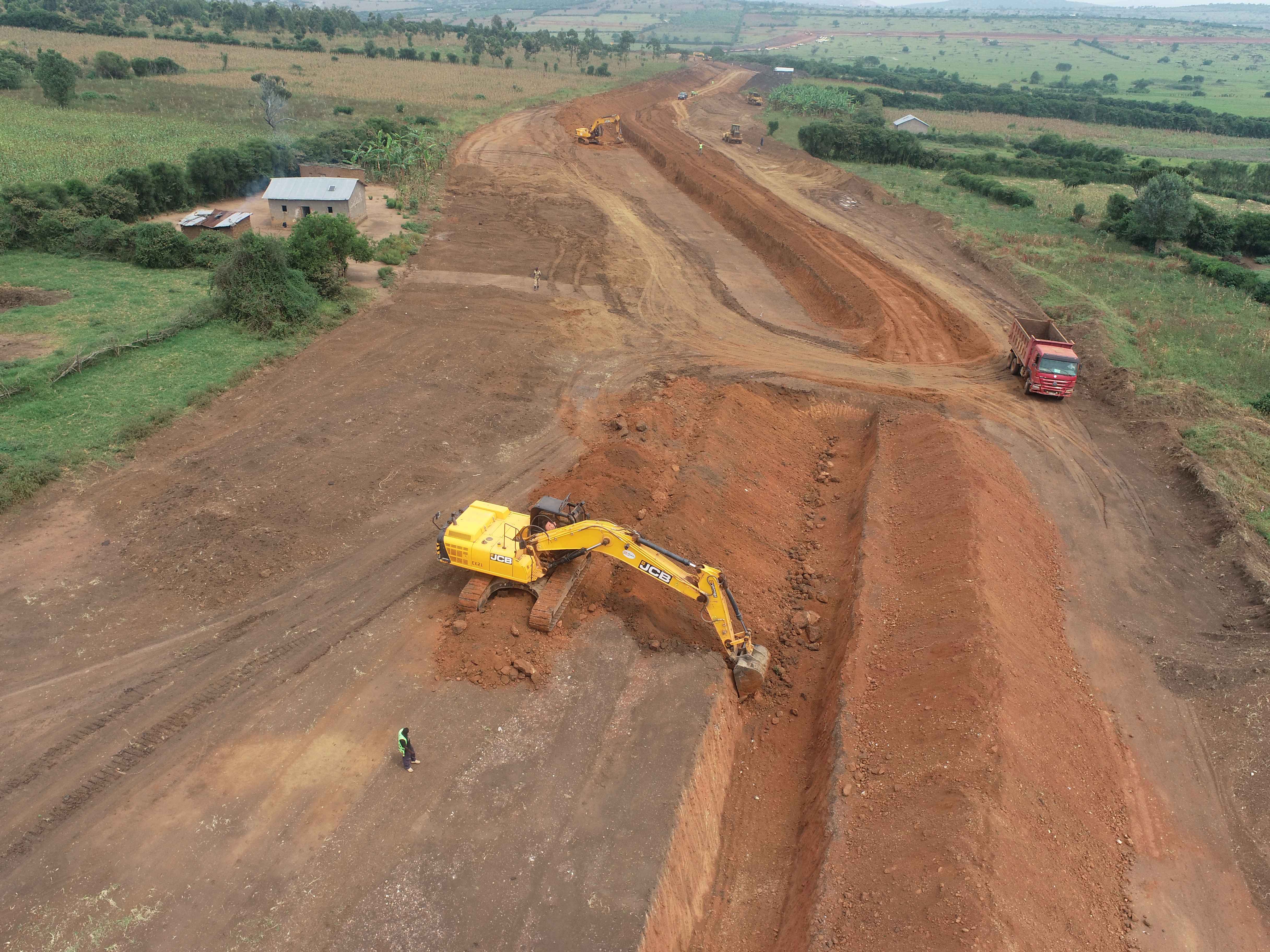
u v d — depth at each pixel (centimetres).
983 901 1365
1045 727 1834
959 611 2089
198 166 5700
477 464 2847
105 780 1655
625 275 4909
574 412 3253
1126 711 2020
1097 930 1487
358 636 2062
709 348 3916
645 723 1844
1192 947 1510
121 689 1869
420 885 1477
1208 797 1814
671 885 1519
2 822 1557
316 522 2467
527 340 3862
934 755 1717
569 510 2145
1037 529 2633
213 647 2002
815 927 1427
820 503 2889
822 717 1975
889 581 2348
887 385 3562
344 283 4212
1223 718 2000
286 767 1700
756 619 2259
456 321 4028
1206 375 3681
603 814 1627
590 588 2222
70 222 4622
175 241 4519
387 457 2830
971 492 2575
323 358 3547
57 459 2598
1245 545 2541
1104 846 1672
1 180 5394
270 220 5494
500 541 2103
